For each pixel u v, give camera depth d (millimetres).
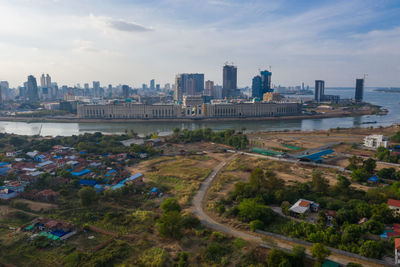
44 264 87250
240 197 135000
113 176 174750
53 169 187125
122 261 88500
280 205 130625
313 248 83625
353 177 166500
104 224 112875
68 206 131250
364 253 86188
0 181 157250
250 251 91250
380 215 108562
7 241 99250
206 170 190125
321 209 123688
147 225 112188
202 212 123938
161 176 176000
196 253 92438
